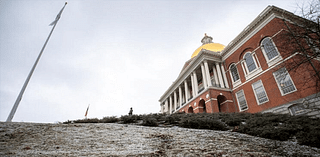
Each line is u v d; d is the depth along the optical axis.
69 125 8.15
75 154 4.40
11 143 5.15
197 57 27.83
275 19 18.83
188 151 4.91
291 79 16.12
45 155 4.23
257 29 21.11
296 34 7.41
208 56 27.16
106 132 7.20
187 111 29.95
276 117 10.01
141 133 7.30
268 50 19.34
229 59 25.92
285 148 5.77
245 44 22.97
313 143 6.05
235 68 24.83
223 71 26.66
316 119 9.52
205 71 27.27
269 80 18.69
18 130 6.61
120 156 4.31
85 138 6.12
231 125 10.11
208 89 23.89
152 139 6.33
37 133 6.39
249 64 22.19
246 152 5.06
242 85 22.70
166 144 5.68
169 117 11.38
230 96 24.31
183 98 38.94
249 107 20.97
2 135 5.84
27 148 4.77
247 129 8.32
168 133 7.43
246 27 22.42
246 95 21.77
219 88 24.25
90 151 4.72
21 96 11.28
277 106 17.28
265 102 18.86
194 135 7.12
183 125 9.55
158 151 4.83
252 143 6.20
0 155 4.11
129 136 6.68
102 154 4.45
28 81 12.14
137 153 4.60
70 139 5.90
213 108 22.48
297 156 5.04
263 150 5.42
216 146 5.54
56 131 6.85
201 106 26.50
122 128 8.22
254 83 20.86
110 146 5.29
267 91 18.75
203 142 5.99
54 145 5.17
